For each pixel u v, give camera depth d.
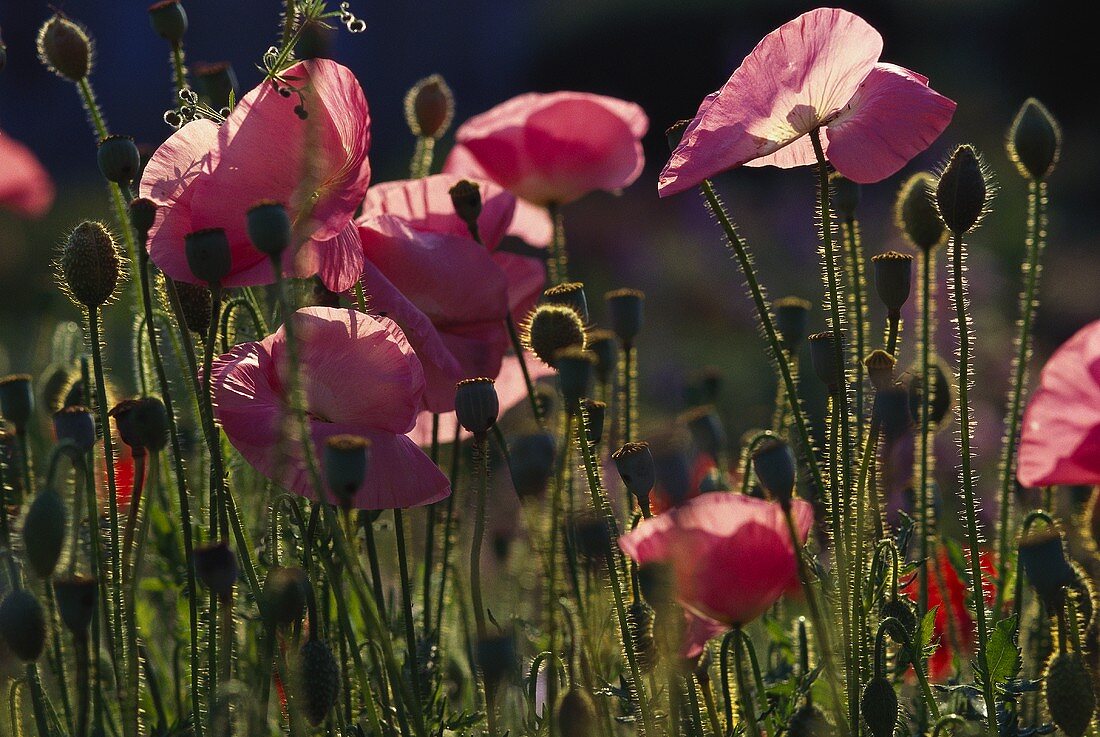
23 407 1.19
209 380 1.12
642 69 6.78
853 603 1.14
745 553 1.08
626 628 1.12
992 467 2.20
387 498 1.13
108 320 2.64
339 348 1.13
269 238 1.08
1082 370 1.09
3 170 1.55
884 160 1.15
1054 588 1.11
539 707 1.22
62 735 1.17
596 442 1.17
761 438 1.21
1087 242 4.96
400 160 6.12
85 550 1.24
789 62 1.14
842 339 1.14
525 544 1.35
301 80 1.14
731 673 1.19
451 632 1.29
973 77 6.76
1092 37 6.50
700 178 1.14
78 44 1.23
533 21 7.05
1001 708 1.16
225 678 1.11
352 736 1.15
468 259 1.21
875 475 1.17
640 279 4.70
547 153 1.34
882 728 1.12
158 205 1.14
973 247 4.68
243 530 1.14
